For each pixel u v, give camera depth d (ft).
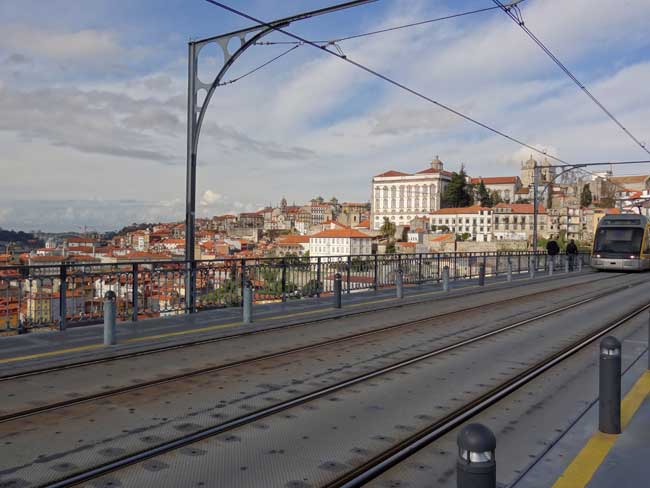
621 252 109.09
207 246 437.58
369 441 16.70
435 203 576.61
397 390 22.50
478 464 8.97
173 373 24.62
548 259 114.93
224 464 14.83
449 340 33.68
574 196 559.38
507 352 30.35
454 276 81.92
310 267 54.08
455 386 23.17
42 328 35.58
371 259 63.26
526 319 42.91
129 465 14.62
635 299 58.95
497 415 19.76
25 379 23.35
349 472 14.40
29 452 15.30
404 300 54.49
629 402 20.81
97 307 36.14
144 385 22.53
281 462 15.03
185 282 42.37
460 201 540.11
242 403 20.24
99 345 29.91
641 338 35.40
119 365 26.11
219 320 39.32
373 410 19.79
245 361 27.25
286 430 17.62
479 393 22.11
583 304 53.98
